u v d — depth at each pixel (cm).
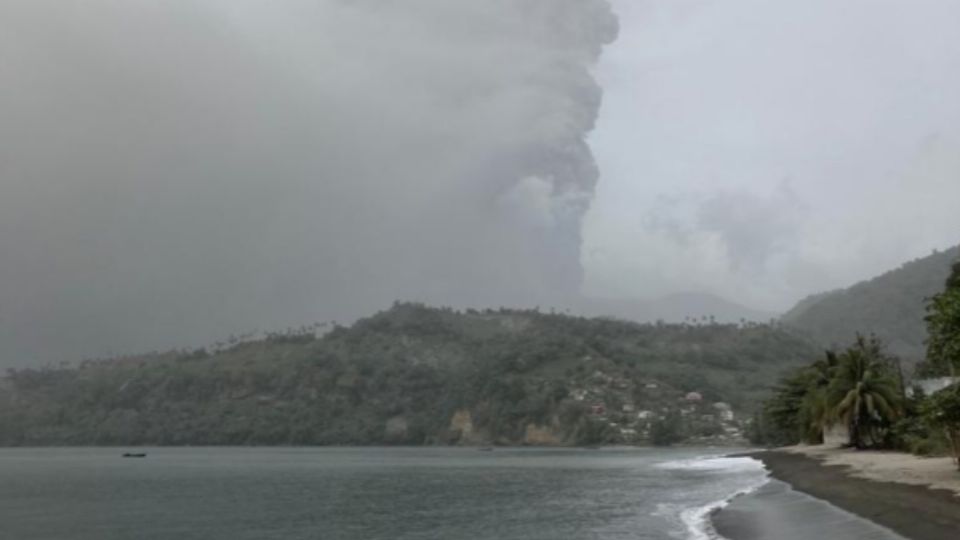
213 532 5622
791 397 13700
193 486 10612
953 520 3416
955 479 5069
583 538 4456
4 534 5706
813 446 12212
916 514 3681
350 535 5256
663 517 5222
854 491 4994
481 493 8600
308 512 6900
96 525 6169
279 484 10762
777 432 18288
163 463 18975
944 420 5119
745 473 9538
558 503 7056
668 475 10744
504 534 4931
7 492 9738
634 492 7931
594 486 9106
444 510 6794
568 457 19875
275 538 5212
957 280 4772
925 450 7712
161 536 5478
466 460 18725
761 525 4134
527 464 16012
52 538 5478
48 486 10844
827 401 10100
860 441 9850
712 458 15438
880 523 3622
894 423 9481
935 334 4584
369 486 10106
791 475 7488
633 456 19850
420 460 19138
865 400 9569
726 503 5731
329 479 11756
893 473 5916
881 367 9938
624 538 4247
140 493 9425
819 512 4338
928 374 10712
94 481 11944
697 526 4497
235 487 10300
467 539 4756
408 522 5938
